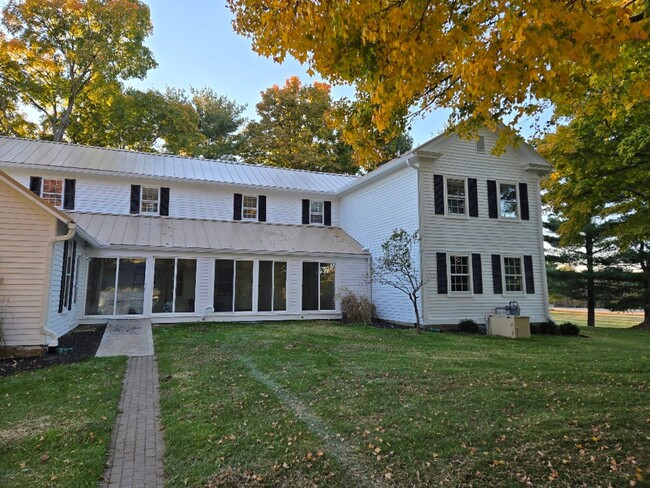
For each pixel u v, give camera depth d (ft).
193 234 54.80
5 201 29.71
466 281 51.34
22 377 22.59
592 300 79.61
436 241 50.01
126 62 87.35
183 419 16.49
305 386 21.02
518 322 44.29
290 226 65.26
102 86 86.12
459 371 24.48
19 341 29.07
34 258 30.12
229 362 26.68
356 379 22.45
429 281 48.91
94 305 46.65
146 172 58.90
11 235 29.63
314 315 55.67
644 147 41.24
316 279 56.75
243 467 12.57
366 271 59.62
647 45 20.99
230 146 114.21
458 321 49.70
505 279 53.72
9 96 82.12
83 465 12.55
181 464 12.84
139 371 24.84
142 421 16.65
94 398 19.03
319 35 15.24
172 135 95.35
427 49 15.37
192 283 50.62
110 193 56.49
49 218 30.78
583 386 21.57
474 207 52.80
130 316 47.67
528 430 15.40
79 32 84.53
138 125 92.17
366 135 24.53
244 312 52.37
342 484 11.64
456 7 15.83
